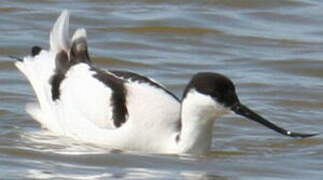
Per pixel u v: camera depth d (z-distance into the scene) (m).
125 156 15.19
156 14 22.72
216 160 15.28
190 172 14.77
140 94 15.49
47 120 16.47
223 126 17.05
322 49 21.31
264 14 23.16
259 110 17.81
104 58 20.16
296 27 22.61
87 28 21.84
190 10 23.11
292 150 16.09
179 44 21.42
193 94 15.05
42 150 15.45
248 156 15.69
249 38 21.77
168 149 15.31
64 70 16.44
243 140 16.45
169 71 19.75
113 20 22.30
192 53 20.94
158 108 15.39
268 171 14.93
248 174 14.82
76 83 16.02
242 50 21.20
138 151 15.38
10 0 22.95
